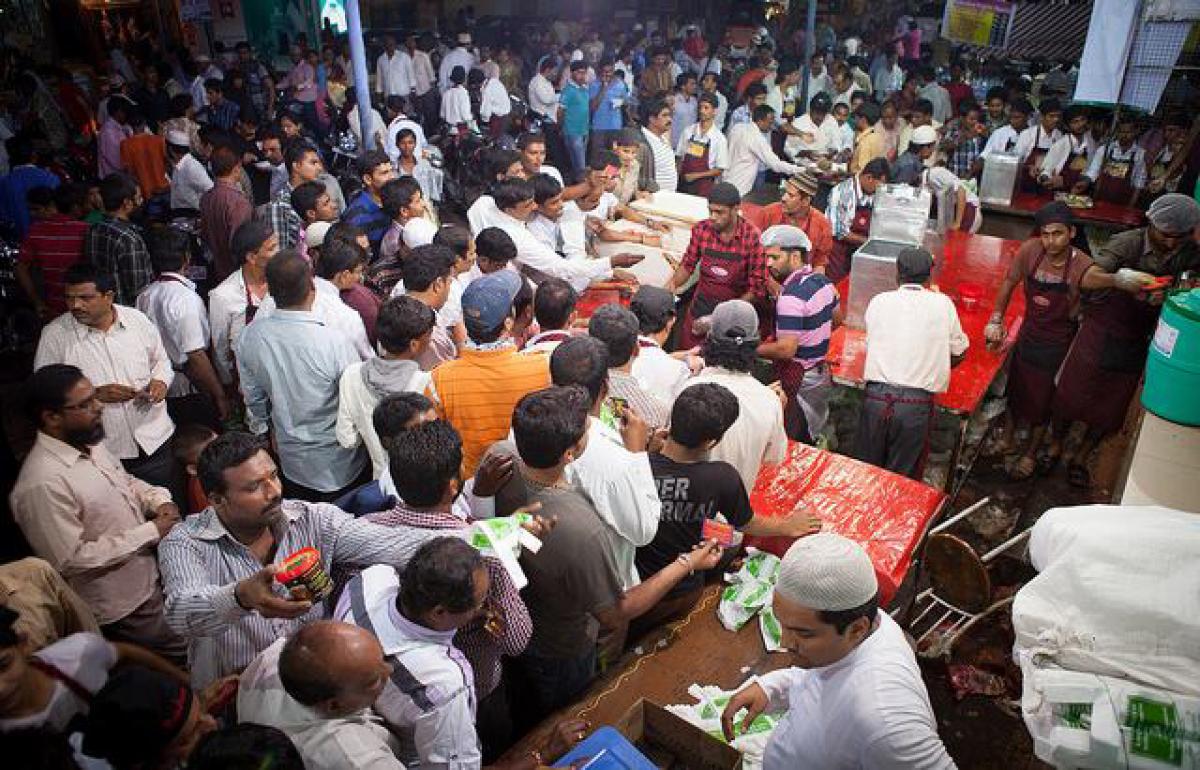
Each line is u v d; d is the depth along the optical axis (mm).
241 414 4629
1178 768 1807
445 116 10734
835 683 1885
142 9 14750
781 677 2283
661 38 15820
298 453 3582
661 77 12852
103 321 3652
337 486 3668
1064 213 4461
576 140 10969
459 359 3152
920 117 8703
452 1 18328
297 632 1749
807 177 5387
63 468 2768
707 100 8328
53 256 4887
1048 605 2131
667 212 5809
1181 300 2514
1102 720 1871
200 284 6762
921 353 4031
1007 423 5359
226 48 14898
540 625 2471
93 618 2539
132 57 13703
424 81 12523
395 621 1961
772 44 14742
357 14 5922
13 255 6277
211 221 5492
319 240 4938
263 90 12211
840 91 11484
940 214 5949
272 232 4199
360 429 3438
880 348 4133
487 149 9031
